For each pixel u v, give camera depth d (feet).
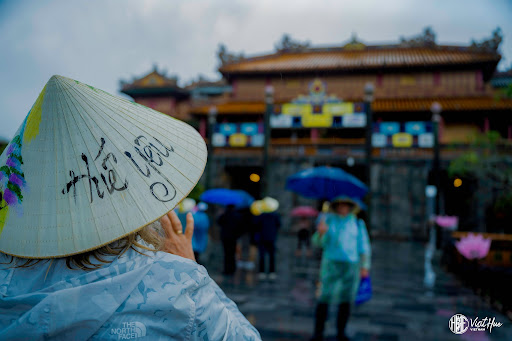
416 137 70.44
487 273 26.63
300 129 102.53
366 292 14.71
